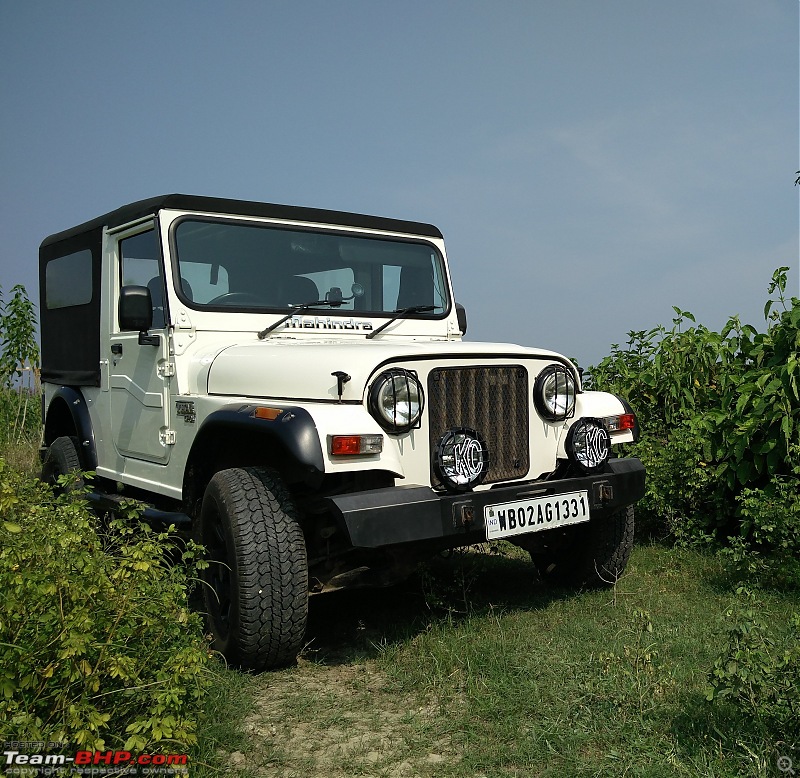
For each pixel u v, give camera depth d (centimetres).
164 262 436
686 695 300
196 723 271
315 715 310
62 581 238
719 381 621
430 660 354
